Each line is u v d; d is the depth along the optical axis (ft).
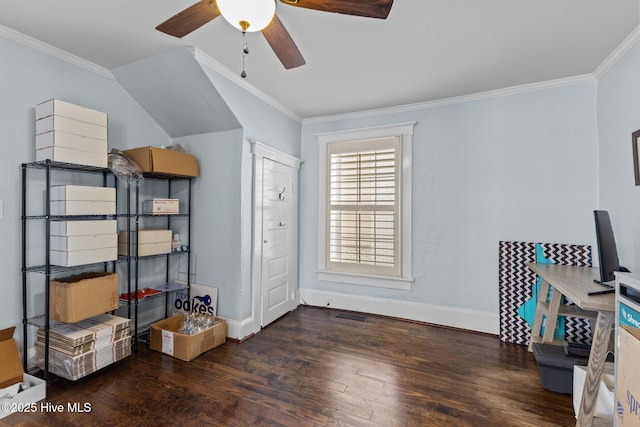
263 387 6.66
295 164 12.10
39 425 5.39
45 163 6.57
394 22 6.23
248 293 9.59
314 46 7.17
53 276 7.59
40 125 6.76
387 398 6.32
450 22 6.23
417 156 10.78
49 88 7.37
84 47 7.41
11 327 6.37
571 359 6.48
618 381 3.86
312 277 12.55
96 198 7.25
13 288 6.82
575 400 5.84
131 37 6.98
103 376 7.04
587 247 8.47
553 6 5.71
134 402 6.08
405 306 10.94
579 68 8.14
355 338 9.34
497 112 9.66
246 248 9.48
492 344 9.02
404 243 10.91
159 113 9.62
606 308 4.72
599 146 8.33
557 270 7.68
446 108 10.39
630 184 6.91
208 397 6.28
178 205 9.46
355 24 6.30
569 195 8.79
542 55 7.50
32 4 5.81
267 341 9.10
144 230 8.66
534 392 6.57
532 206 9.23
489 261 9.77
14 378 6.10
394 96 10.17
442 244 10.42
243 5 4.31
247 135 9.44
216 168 9.65
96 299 7.05
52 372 6.69
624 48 6.93
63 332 6.79
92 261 7.06
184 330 8.71
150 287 9.86
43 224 7.32
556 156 8.93
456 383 6.91
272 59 7.88
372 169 11.41
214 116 9.12
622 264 7.18
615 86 7.50
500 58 7.66
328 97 10.30
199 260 9.92
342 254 11.93
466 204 10.09
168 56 7.74
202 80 8.11
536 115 9.16
